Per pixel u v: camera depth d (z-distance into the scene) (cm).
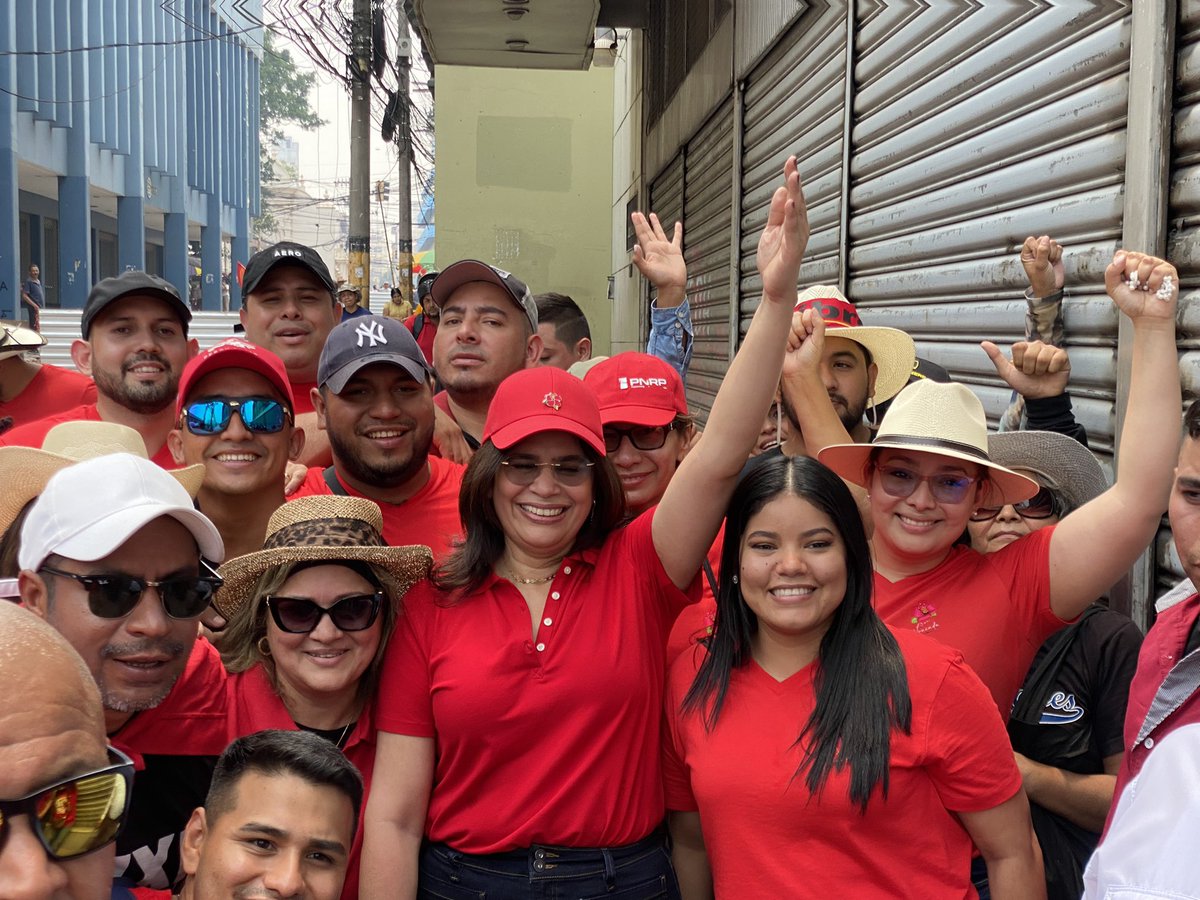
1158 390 228
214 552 218
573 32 1206
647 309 1236
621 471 339
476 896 231
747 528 224
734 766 220
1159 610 240
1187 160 294
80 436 291
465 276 399
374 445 324
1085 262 335
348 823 206
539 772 230
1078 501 276
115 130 3338
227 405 317
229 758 206
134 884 230
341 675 241
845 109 568
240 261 4956
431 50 1320
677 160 1106
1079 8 346
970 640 244
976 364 420
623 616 240
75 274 3080
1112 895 117
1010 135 390
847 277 571
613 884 230
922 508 246
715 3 903
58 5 2905
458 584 244
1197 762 118
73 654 129
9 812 118
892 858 213
